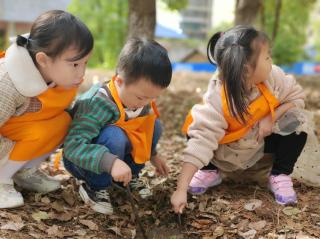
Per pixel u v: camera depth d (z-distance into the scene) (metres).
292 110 2.69
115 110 2.39
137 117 2.48
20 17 17.52
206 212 2.64
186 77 10.63
